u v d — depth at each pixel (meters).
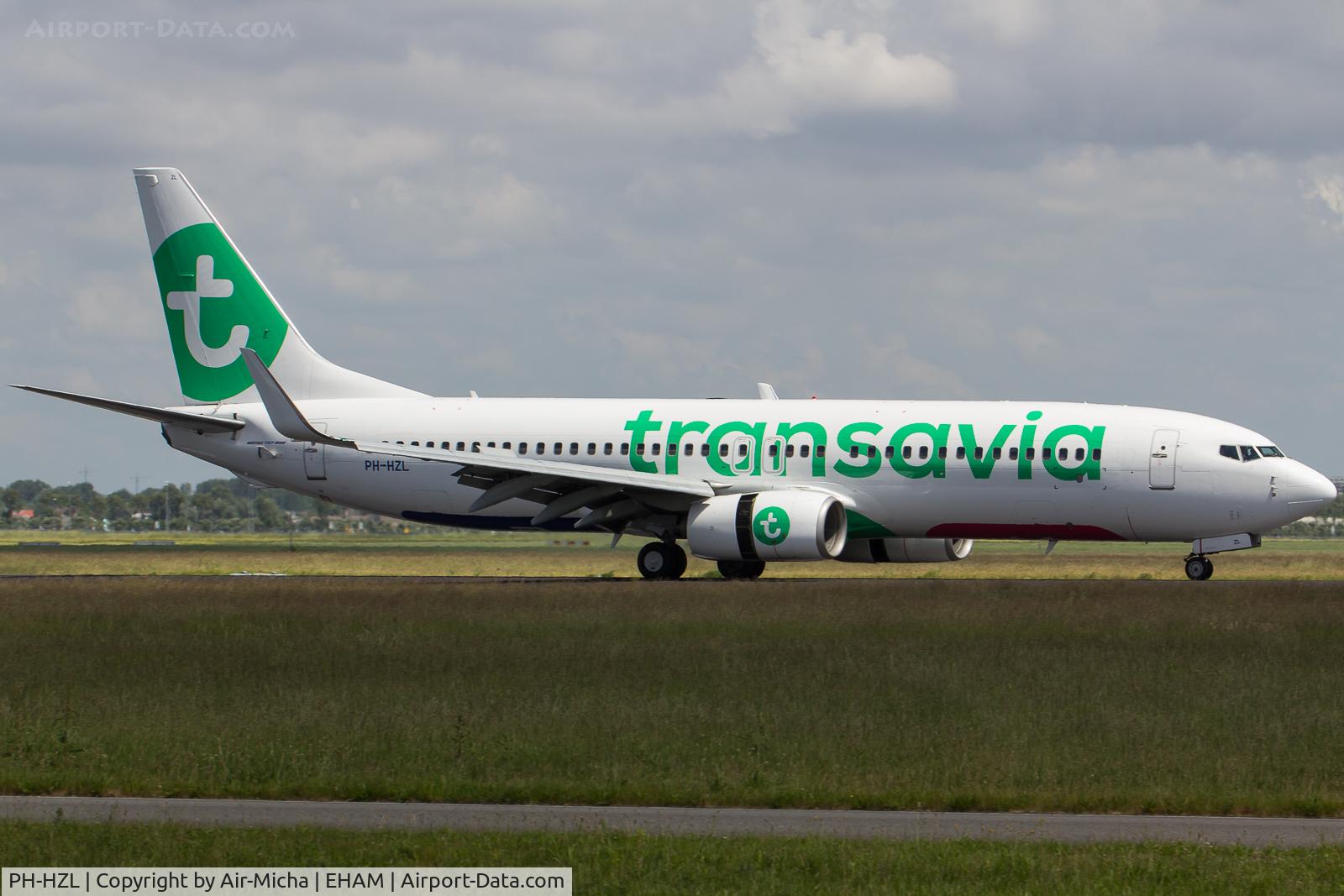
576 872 48.88
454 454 152.88
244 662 97.25
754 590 138.12
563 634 109.31
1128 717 76.25
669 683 87.38
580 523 162.50
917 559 166.50
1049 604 124.56
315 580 163.00
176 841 52.31
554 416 165.38
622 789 61.09
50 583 156.88
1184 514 147.88
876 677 89.12
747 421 158.88
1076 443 149.12
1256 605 123.31
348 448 155.75
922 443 152.62
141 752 69.00
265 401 150.12
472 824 56.53
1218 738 71.56
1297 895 46.31
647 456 160.50
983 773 64.31
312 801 61.03
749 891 46.88
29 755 68.38
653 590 139.25
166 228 176.50
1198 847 51.38
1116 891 46.69
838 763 66.12
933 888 46.81
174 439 175.62
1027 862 49.09
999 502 151.12
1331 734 72.62
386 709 79.06
